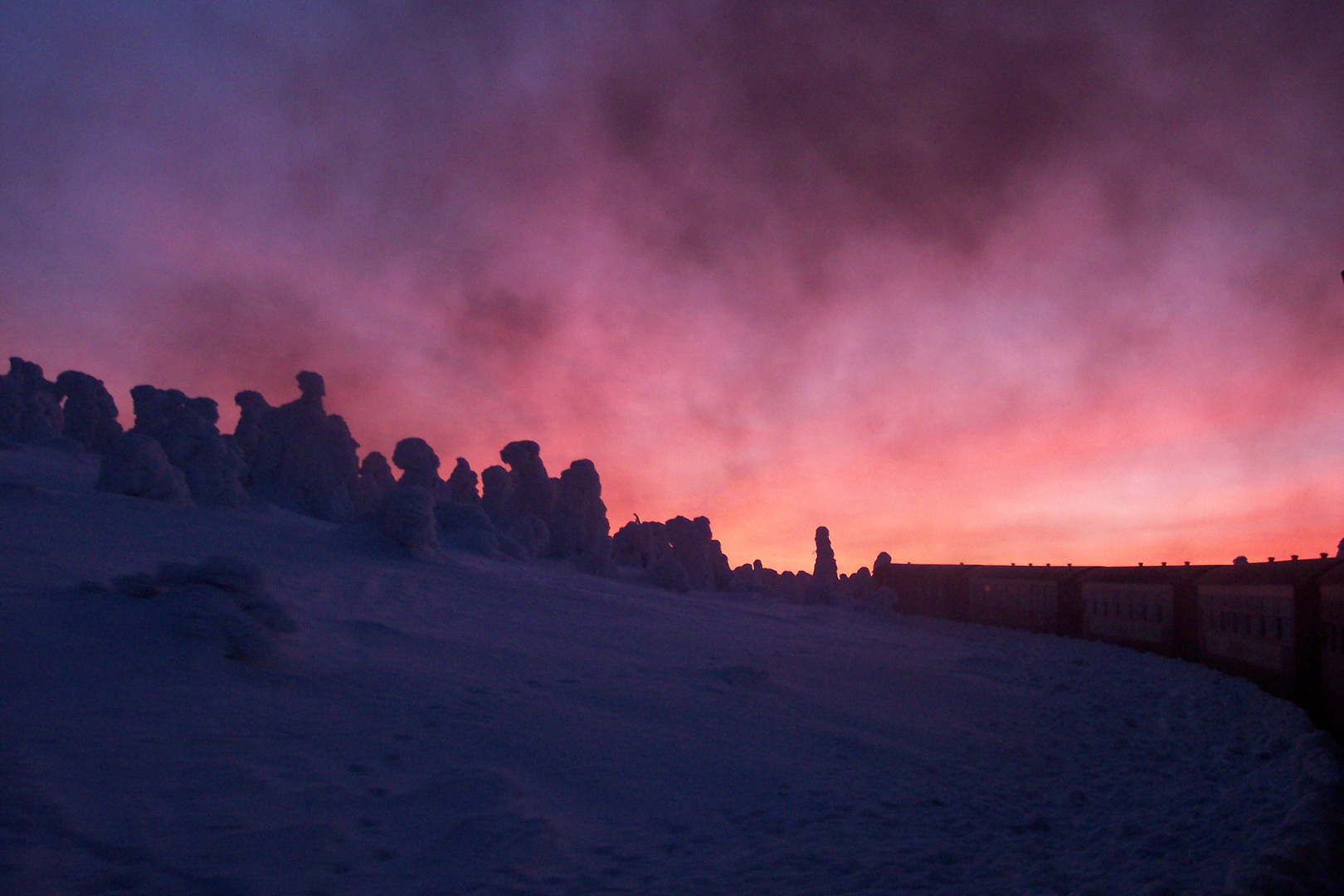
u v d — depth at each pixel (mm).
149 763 5270
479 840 5289
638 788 7059
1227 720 13984
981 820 7301
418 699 8102
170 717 6066
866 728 10711
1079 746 11398
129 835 4414
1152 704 15828
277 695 7176
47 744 5125
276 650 7988
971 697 14562
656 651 14211
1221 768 10055
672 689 10812
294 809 5227
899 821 7000
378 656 9586
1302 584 15305
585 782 6934
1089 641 29266
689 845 5992
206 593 8039
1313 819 6184
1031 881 5441
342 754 6328
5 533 11938
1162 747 11555
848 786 8023
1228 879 4859
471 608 15672
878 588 46875
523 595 18781
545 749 7473
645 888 5020
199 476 23109
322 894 4332
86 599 7855
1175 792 8695
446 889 4645
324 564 16469
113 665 6656
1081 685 18156
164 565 8609
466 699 8406
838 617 35062
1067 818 7605
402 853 5027
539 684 9789
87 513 15492
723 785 7527
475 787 6094
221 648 7566
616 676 11055
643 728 8797
